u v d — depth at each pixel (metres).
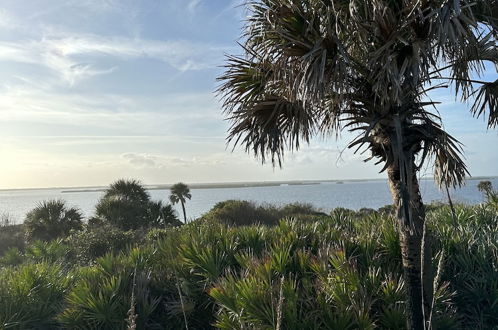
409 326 4.58
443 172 5.42
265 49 4.77
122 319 5.94
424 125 4.58
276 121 5.46
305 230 7.75
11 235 20.72
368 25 4.24
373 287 5.21
